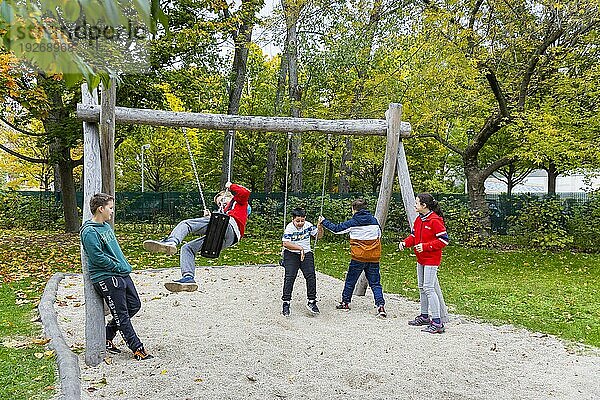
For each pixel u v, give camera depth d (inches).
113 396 175.8
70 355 207.2
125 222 826.2
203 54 657.6
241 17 685.9
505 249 609.0
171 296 333.4
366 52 663.1
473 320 291.3
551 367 213.0
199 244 254.8
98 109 259.3
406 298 348.2
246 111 1064.8
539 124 488.7
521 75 569.3
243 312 298.0
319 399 177.2
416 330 266.8
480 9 571.2
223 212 260.4
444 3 533.6
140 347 213.3
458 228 649.6
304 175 1146.7
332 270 463.5
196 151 1050.7
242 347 229.8
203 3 644.1
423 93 569.0
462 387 190.2
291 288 294.2
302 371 203.6
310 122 312.2
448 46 522.9
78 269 440.5
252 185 1076.5
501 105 585.9
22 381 185.0
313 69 767.7
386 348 233.8
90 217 234.8
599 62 542.3
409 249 591.2
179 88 654.5
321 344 239.0
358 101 644.1
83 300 313.0
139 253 547.8
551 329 271.4
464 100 578.9
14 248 573.9
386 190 326.0
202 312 296.0
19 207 834.2
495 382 195.5
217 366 206.5
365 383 192.5
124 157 1106.1
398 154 321.7
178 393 178.7
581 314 305.9
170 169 1118.4
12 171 1007.6
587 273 456.8
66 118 589.3
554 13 526.6
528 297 354.3
